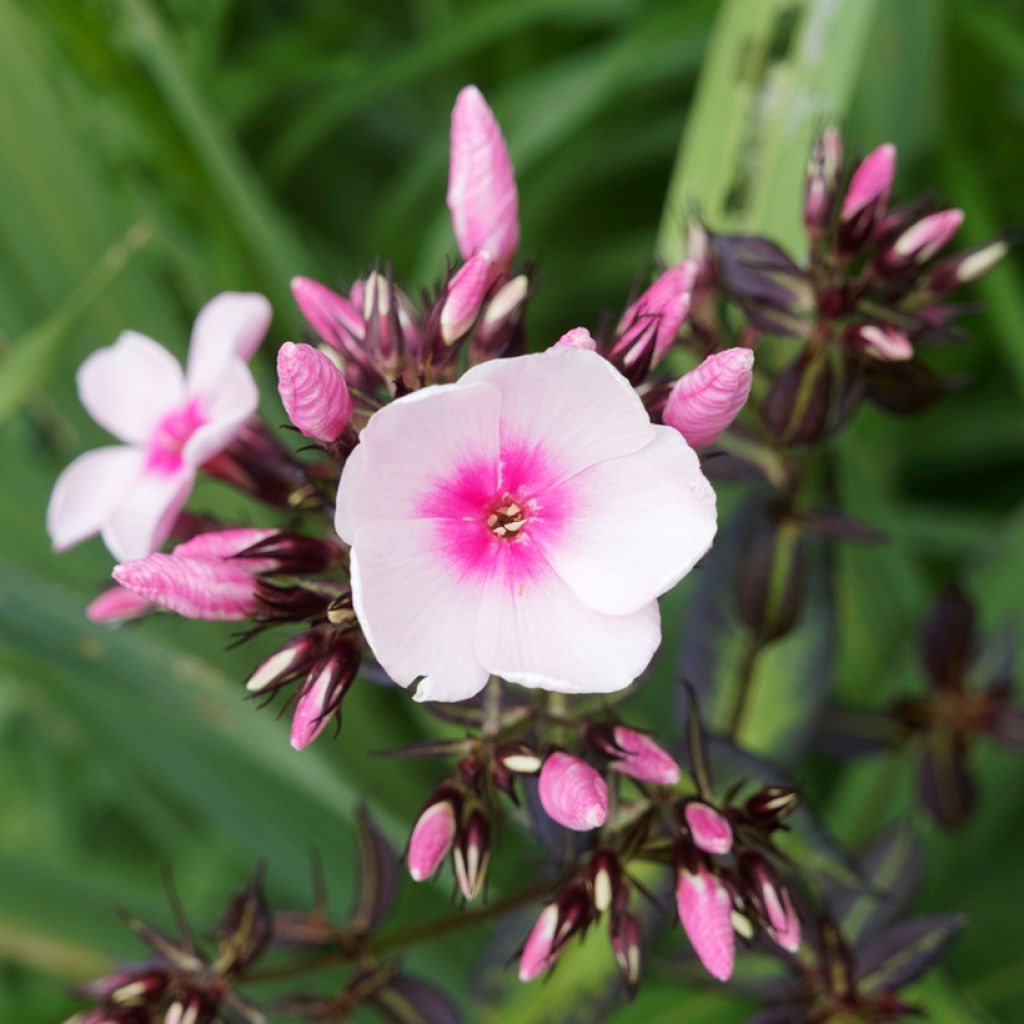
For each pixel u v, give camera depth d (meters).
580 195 0.40
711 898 0.26
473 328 0.27
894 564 0.34
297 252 0.34
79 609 0.31
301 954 0.31
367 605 0.24
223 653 0.33
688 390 0.25
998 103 0.38
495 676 0.26
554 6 0.35
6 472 0.34
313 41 0.39
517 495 0.25
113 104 0.34
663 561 0.24
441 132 0.36
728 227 0.32
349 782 0.33
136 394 0.28
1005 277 0.34
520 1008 0.30
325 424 0.24
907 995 0.30
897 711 0.32
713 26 0.34
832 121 0.30
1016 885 0.34
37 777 0.38
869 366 0.28
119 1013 0.27
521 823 0.28
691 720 0.27
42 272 0.33
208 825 0.36
